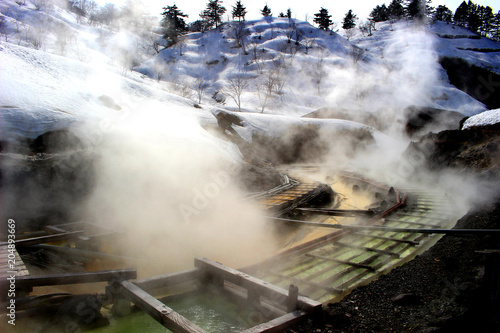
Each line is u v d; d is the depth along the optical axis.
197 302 5.52
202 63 85.62
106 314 4.89
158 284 5.21
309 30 105.06
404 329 3.99
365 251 7.82
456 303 4.41
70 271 6.74
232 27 104.88
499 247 4.31
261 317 4.70
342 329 4.03
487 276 4.01
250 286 4.88
